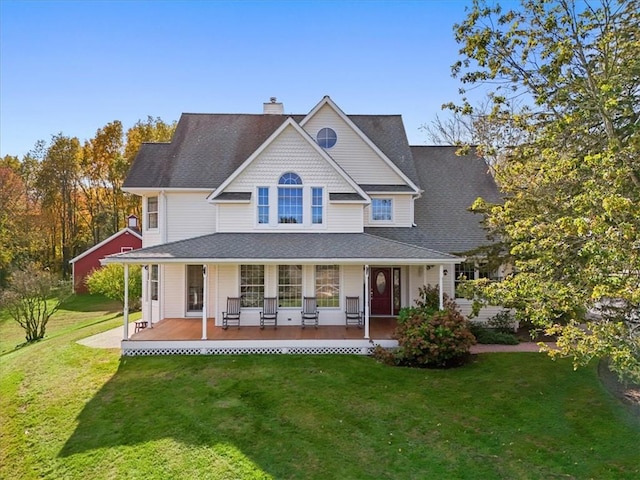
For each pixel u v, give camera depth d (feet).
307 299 51.85
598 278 21.90
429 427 27.50
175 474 22.50
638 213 19.99
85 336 52.75
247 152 63.00
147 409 30.53
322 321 52.37
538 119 34.42
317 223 53.11
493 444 25.31
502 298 27.66
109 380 36.55
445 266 57.21
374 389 34.06
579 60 31.04
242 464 23.21
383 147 65.31
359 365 40.16
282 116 69.21
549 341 49.55
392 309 59.11
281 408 30.42
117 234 112.57
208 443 25.52
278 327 51.11
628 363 20.35
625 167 23.43
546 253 25.91
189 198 58.75
